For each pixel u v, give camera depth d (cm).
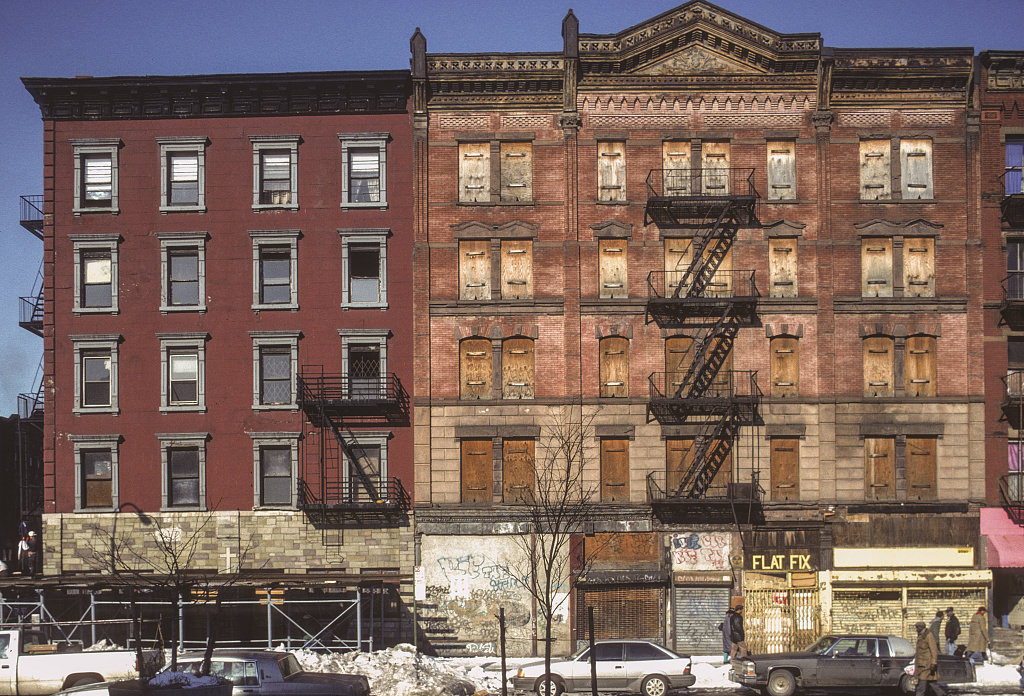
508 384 3472
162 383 3519
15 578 3391
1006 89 3512
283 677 2138
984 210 3503
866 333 3469
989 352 3475
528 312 3484
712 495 3438
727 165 3528
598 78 3525
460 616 3406
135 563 3453
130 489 3494
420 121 3522
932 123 3519
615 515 3419
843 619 3394
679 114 3531
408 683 2633
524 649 3384
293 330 3516
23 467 4522
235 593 3431
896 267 3488
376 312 3528
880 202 3494
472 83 3509
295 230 3541
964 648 2975
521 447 3466
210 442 3500
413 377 3497
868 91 3519
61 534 3472
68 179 3581
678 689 2730
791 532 3416
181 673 1988
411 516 3456
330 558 3453
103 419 3516
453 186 3519
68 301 3553
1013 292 3503
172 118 3584
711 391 3469
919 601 3394
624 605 3406
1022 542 3366
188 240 3550
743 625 3269
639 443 3453
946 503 3416
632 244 3506
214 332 3531
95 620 3198
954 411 3456
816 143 3516
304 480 3472
